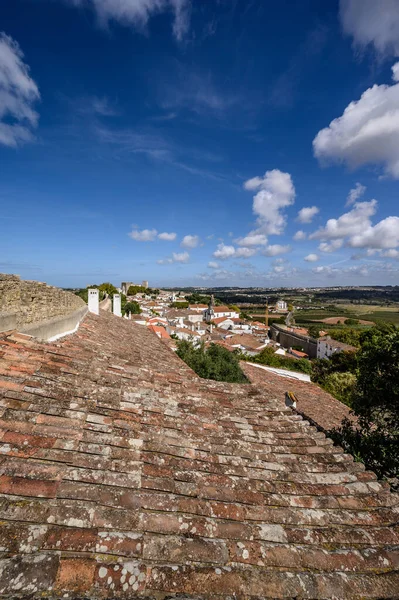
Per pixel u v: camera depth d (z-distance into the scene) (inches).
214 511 104.1
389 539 108.3
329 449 167.0
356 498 128.0
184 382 227.8
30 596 63.1
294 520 109.8
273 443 164.1
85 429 131.4
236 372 693.9
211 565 83.5
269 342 2342.5
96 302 534.0
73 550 76.9
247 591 77.2
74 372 182.5
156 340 519.8
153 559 80.4
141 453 126.2
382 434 339.6
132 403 168.2
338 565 91.8
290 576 83.5
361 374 394.3
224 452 144.9
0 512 81.3
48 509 85.9
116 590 68.9
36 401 140.7
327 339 1999.3
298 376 772.6
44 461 106.5
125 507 94.6
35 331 232.1
